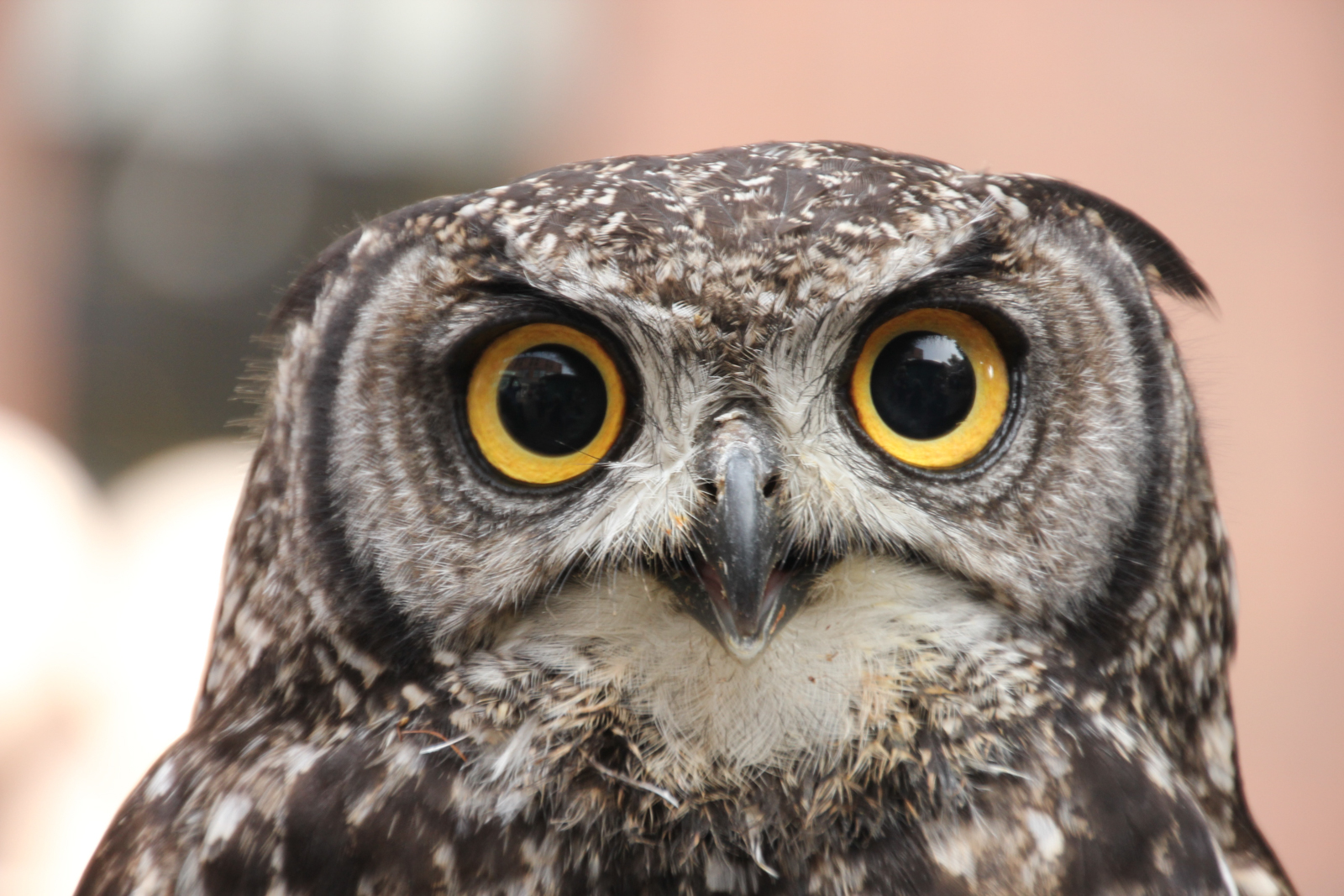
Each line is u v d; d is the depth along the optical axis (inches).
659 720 57.4
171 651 64.9
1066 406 57.2
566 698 57.4
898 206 57.1
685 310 56.9
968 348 57.2
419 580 57.3
